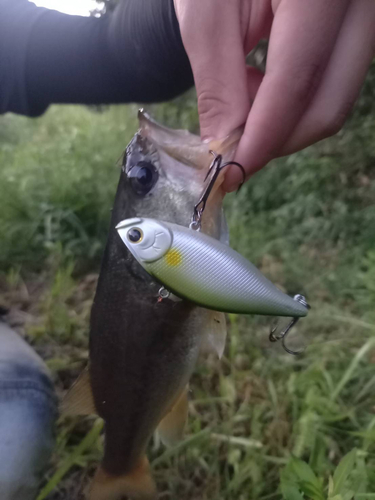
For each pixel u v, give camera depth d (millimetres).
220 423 305
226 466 275
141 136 177
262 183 541
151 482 233
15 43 304
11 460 202
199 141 174
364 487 219
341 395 307
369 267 399
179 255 135
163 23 253
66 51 301
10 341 252
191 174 171
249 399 314
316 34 150
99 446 289
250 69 191
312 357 333
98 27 306
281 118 155
